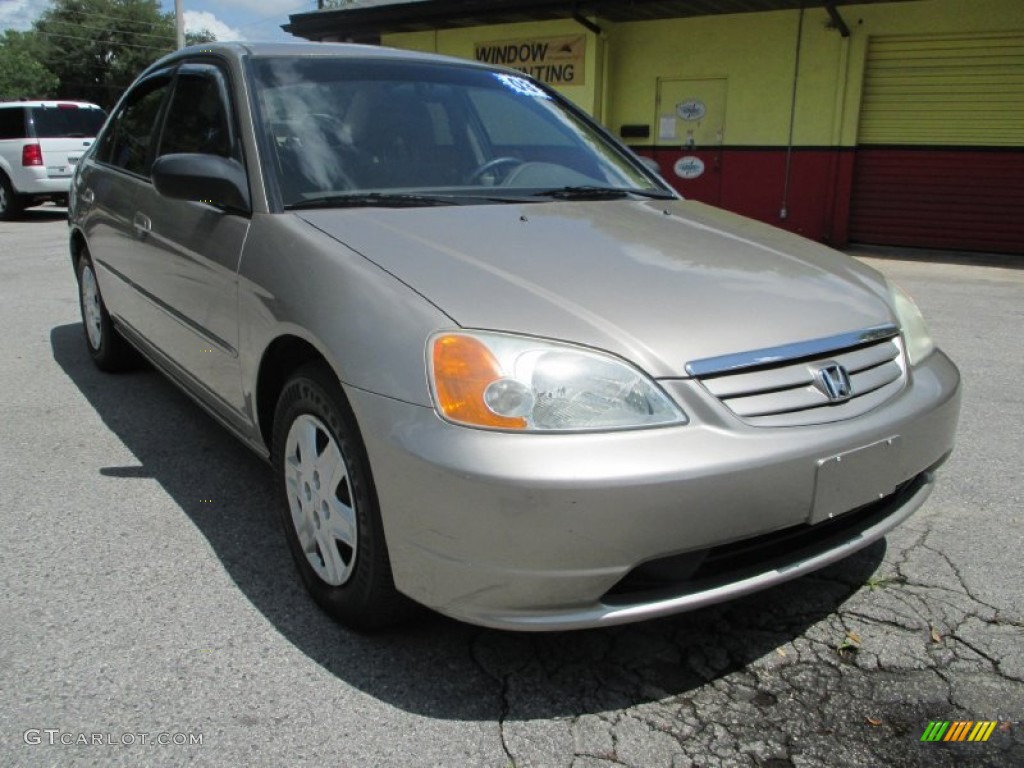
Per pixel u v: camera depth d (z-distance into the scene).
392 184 3.02
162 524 3.17
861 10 10.94
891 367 2.51
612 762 2.04
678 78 12.32
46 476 3.59
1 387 4.79
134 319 4.10
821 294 2.53
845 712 2.21
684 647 2.49
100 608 2.62
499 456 1.96
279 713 2.18
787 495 2.11
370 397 2.15
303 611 2.62
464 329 2.10
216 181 2.81
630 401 2.03
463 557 2.03
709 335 2.18
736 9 11.35
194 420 4.28
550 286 2.27
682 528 2.01
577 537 1.96
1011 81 10.44
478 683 2.31
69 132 14.82
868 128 11.43
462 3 12.04
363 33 14.07
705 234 2.93
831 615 2.64
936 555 2.99
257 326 2.67
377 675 2.34
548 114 3.81
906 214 11.45
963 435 4.15
